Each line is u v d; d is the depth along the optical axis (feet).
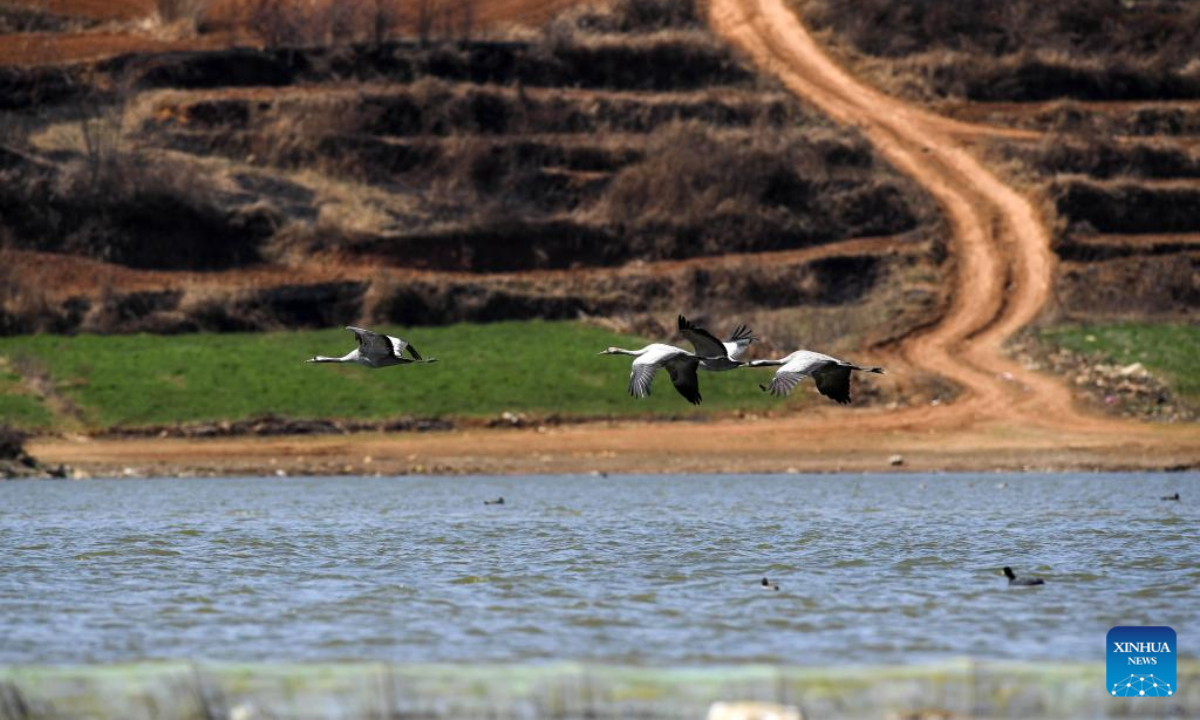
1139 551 103.04
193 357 214.28
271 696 58.65
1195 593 85.25
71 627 76.07
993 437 195.11
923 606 81.25
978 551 103.30
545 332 233.14
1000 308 246.27
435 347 224.53
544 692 58.49
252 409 199.41
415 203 272.31
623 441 193.77
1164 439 192.54
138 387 203.21
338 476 176.24
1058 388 215.10
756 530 116.67
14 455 174.91
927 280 255.29
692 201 273.33
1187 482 164.25
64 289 238.68
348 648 71.46
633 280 253.44
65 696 58.39
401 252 259.19
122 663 68.28
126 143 278.67
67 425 193.26
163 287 242.37
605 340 229.25
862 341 233.55
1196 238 271.08
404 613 79.77
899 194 278.05
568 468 181.78
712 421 203.41
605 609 80.69
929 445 191.31
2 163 258.98
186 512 132.77
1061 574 92.58
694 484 164.14
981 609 80.18
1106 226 274.57
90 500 145.18
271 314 240.73
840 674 59.11
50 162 264.31
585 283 252.83
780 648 70.85
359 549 105.19
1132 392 210.79
